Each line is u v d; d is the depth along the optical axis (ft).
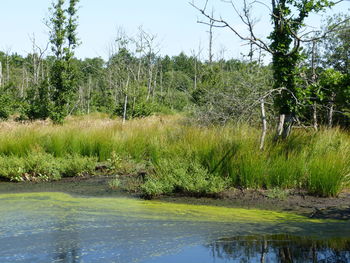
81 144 39.17
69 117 98.32
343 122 42.57
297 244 17.19
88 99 139.95
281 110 31.86
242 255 15.84
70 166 33.81
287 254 15.93
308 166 26.58
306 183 26.37
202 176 26.89
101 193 27.99
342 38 47.42
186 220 21.09
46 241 17.67
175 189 27.63
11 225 20.27
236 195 25.81
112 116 91.71
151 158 34.63
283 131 32.09
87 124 54.29
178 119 59.36
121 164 35.14
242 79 41.78
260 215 21.93
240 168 27.20
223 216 21.80
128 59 110.11
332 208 22.74
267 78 44.50
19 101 86.17
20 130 43.01
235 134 30.60
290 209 22.91
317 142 29.37
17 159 34.24
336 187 24.81
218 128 33.94
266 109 36.65
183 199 25.85
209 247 16.89
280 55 32.07
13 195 27.86
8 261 15.26
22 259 15.48
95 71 169.78
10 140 39.17
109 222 20.83
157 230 19.35
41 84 83.92
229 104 37.04
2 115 83.92
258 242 17.52
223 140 29.78
